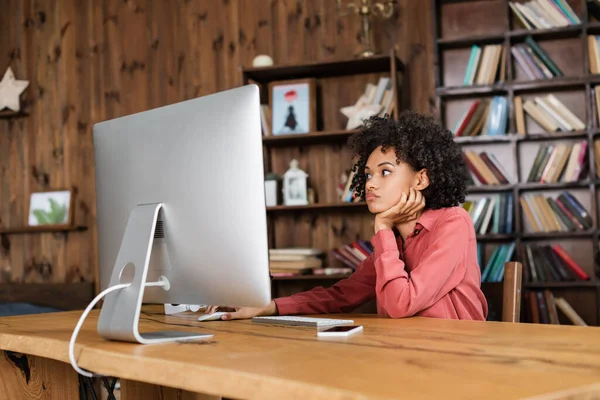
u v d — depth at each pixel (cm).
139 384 148
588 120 373
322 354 107
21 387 163
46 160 497
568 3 390
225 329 146
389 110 396
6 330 151
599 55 379
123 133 148
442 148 192
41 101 500
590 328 135
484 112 392
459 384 82
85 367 121
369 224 424
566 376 87
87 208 487
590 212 382
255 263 125
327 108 431
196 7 467
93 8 491
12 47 507
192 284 135
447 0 406
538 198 383
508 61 385
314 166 435
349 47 432
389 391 79
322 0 439
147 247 131
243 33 456
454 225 176
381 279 170
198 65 465
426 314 174
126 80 482
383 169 184
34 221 489
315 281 422
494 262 379
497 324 145
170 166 136
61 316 187
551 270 375
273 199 420
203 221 131
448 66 410
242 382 92
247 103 125
